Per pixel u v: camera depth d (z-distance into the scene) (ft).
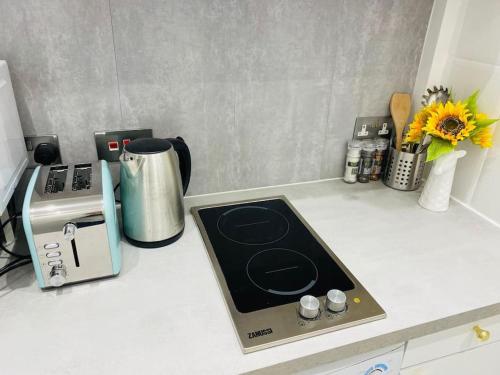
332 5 3.66
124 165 2.89
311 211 3.87
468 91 3.86
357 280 2.91
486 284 2.93
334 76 3.98
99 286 2.81
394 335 2.51
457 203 4.09
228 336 2.42
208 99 3.66
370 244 3.36
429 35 4.07
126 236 3.28
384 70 4.14
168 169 3.01
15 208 3.48
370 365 2.66
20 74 3.12
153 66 3.39
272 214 3.79
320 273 2.98
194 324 2.50
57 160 3.46
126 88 3.40
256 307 2.61
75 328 2.46
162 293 2.76
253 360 2.26
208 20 3.37
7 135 2.80
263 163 4.15
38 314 2.56
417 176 4.23
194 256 3.16
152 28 3.26
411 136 3.85
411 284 2.90
